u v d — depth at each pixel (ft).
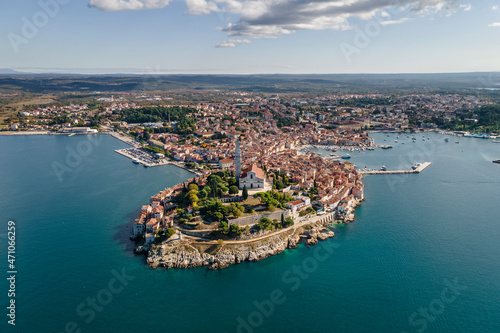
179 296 650.43
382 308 621.31
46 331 565.12
